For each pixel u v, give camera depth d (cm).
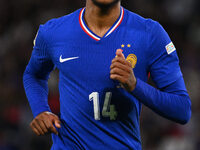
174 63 864
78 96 863
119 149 866
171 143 2758
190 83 3153
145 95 809
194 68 3466
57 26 893
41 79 1012
